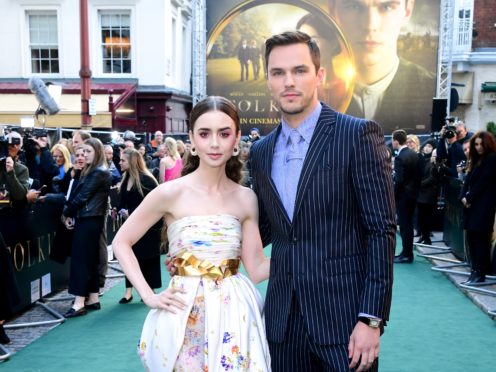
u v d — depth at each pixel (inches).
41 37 630.5
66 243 223.5
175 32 690.2
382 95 659.4
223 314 89.2
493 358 176.2
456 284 262.5
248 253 97.9
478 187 247.3
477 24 753.0
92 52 627.8
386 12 649.0
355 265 88.4
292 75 89.5
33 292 227.5
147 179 247.1
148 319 92.8
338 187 87.8
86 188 216.8
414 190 309.0
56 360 174.2
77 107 566.9
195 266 90.7
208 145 91.0
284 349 91.9
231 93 660.7
